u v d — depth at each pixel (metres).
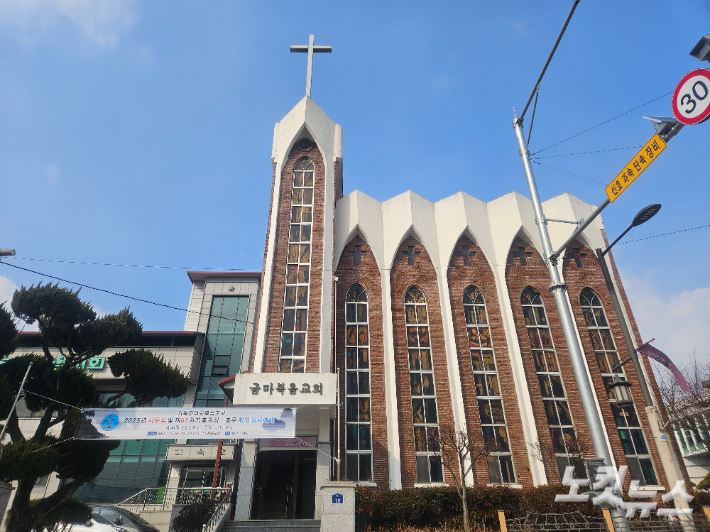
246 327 33.12
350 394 21.19
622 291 25.11
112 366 17.27
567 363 23.16
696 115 7.89
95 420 13.73
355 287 23.95
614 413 21.97
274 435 13.94
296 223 23.64
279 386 17.95
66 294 16.45
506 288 24.56
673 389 25.64
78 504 16.16
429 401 21.50
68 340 16.61
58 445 14.97
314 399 17.78
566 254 25.72
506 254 25.44
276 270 22.22
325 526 13.77
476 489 17.77
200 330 32.94
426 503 16.89
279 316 20.98
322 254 22.59
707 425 24.12
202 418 14.01
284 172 25.05
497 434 21.11
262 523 15.26
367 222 25.36
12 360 15.97
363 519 16.30
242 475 17.88
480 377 22.45
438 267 24.73
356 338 22.58
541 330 23.97
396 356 22.34
